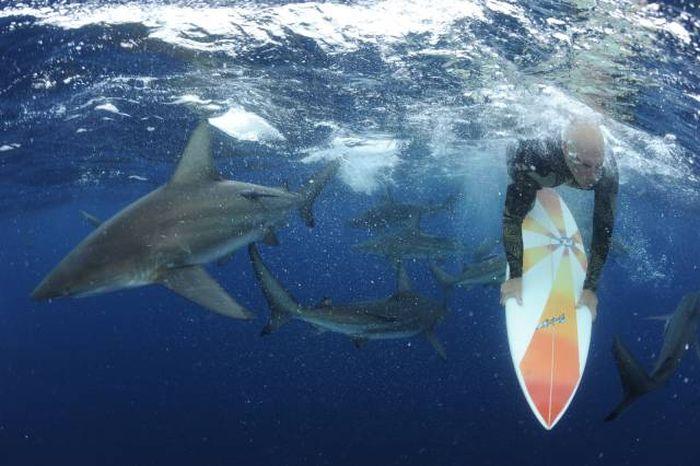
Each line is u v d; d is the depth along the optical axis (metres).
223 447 8.43
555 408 2.87
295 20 3.93
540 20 3.50
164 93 5.64
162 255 2.73
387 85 5.21
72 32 4.07
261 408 10.88
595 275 2.93
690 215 12.11
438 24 3.82
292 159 9.34
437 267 5.02
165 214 2.87
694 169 7.15
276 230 3.57
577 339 2.96
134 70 4.89
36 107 5.84
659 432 10.28
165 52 4.47
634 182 8.70
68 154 8.44
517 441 8.63
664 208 11.46
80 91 5.44
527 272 3.12
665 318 3.12
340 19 3.89
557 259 3.17
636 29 3.40
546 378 2.91
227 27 4.04
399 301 4.09
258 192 3.39
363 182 11.78
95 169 9.89
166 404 11.38
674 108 4.71
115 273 2.57
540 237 3.22
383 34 4.07
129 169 10.08
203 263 2.97
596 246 2.88
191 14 3.83
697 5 3.03
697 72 3.91
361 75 4.95
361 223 7.11
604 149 2.70
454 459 7.80
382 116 6.50
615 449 8.85
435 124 6.68
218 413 10.45
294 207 3.70
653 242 18.66
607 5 3.21
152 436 9.11
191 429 9.38
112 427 9.62
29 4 3.65
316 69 4.84
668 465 8.44
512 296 2.93
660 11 3.17
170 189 2.99
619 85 4.28
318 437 8.77
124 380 14.98
